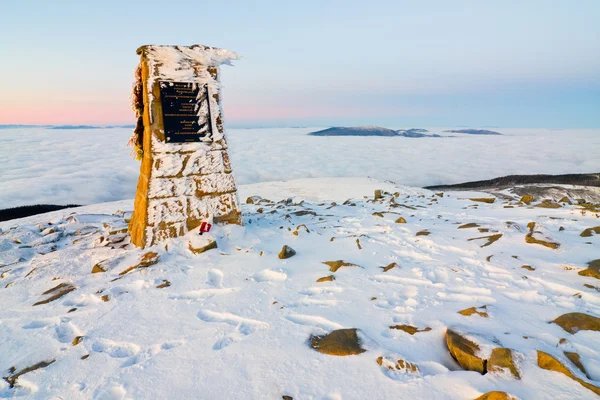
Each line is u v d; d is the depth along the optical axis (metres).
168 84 5.97
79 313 3.93
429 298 3.64
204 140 6.28
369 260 4.98
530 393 2.12
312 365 2.68
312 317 3.45
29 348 3.31
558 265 4.07
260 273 4.78
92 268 5.41
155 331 3.42
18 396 2.64
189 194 6.16
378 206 9.55
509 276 3.98
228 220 6.47
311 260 5.14
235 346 3.03
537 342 2.62
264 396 2.40
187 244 5.85
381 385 2.39
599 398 2.02
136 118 6.52
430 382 2.35
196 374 2.69
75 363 2.99
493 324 2.95
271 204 11.77
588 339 2.63
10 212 60.28
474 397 2.15
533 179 90.19
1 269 5.84
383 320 3.27
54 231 8.09
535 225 5.46
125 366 2.90
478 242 5.23
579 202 8.68
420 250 5.24
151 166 5.89
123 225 8.44
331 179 40.16
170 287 4.46
